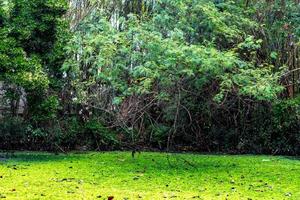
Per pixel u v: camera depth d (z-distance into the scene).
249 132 13.21
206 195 7.16
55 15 11.54
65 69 11.89
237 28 12.66
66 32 11.77
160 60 10.17
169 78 10.49
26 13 11.41
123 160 10.69
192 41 11.99
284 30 13.62
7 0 11.67
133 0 14.45
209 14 11.41
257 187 7.91
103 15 13.59
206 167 9.93
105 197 6.80
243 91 10.87
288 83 13.72
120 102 11.88
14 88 12.05
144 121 13.28
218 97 10.94
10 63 10.82
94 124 13.02
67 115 13.28
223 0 12.71
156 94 11.63
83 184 7.77
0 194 6.80
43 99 11.59
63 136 12.72
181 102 12.14
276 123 12.90
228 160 11.09
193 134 13.47
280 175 9.09
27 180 7.96
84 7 13.80
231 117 13.32
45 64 11.80
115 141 12.95
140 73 10.32
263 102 12.98
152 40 10.32
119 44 11.17
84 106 13.42
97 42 10.78
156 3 12.62
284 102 12.95
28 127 12.52
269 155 12.69
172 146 13.34
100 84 13.39
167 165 10.08
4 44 10.91
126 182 8.08
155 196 6.96
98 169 9.34
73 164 9.91
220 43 12.72
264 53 13.65
